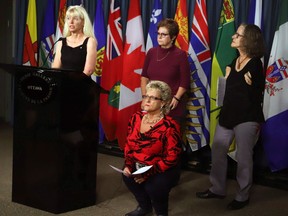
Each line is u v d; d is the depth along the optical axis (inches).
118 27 169.8
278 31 136.0
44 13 193.8
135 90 165.8
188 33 154.5
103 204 121.9
